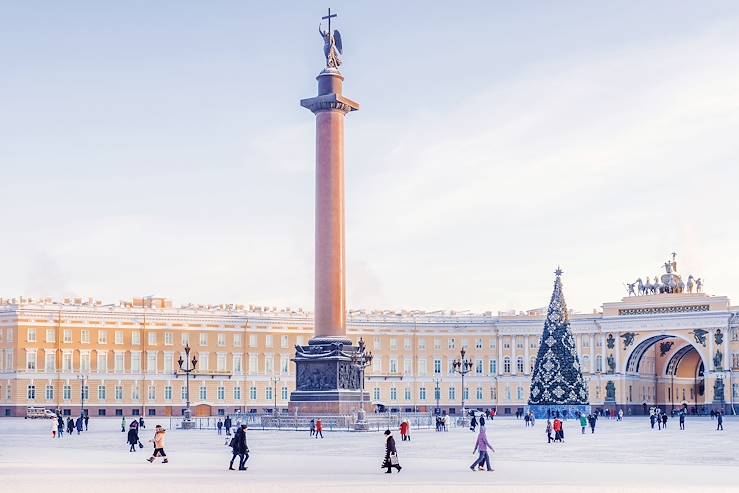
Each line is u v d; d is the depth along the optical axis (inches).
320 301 3636.8
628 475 1690.5
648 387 7052.2
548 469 1827.0
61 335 5846.5
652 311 6658.5
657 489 1444.4
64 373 5826.8
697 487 1475.1
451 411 6973.4
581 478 1627.7
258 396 6382.9
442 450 2429.9
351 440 2854.3
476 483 1530.5
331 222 3627.0
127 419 5265.8
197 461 2025.1
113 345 5989.2
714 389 6397.6
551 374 5310.0
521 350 6983.3
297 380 3678.6
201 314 6259.8
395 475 1676.9
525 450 2464.3
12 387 5713.6
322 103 3646.7
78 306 5910.4
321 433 3058.6
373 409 3789.4
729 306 6441.9
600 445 2709.2
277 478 1614.2
